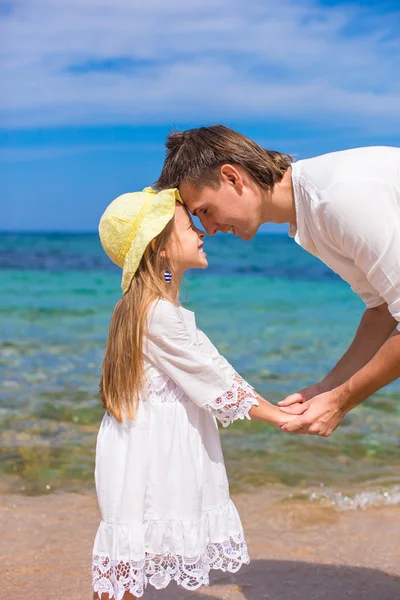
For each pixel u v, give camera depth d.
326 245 2.74
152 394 2.71
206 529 2.68
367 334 3.14
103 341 9.43
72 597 3.11
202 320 12.02
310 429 2.85
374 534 3.78
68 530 3.83
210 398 2.69
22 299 15.53
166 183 2.90
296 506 4.14
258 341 9.53
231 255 33.59
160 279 2.78
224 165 2.74
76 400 6.22
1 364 7.78
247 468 4.73
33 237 57.19
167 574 2.62
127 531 2.60
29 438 5.26
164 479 2.63
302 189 2.68
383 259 2.49
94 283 20.36
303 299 16.09
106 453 2.71
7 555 3.52
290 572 3.40
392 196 2.50
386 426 5.61
